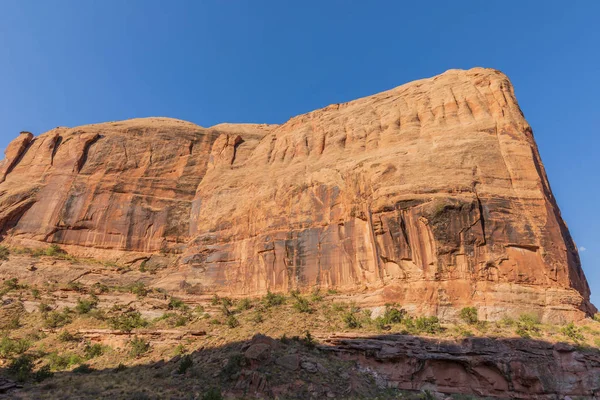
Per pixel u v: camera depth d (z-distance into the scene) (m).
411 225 35.44
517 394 24.56
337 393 23.62
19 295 42.72
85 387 23.06
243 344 28.42
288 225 46.12
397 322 31.45
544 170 41.31
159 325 37.22
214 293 46.06
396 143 46.31
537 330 28.23
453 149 40.09
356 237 40.25
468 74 49.06
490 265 32.50
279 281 43.12
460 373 25.92
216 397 19.64
